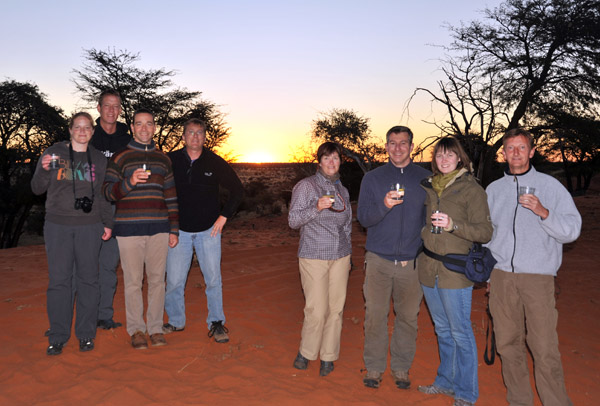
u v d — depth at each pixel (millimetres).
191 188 4785
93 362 4168
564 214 3270
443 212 3562
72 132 4277
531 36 15820
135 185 4051
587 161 35500
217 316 4957
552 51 15789
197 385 3811
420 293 3973
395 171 3986
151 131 4473
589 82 15258
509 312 3479
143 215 4461
